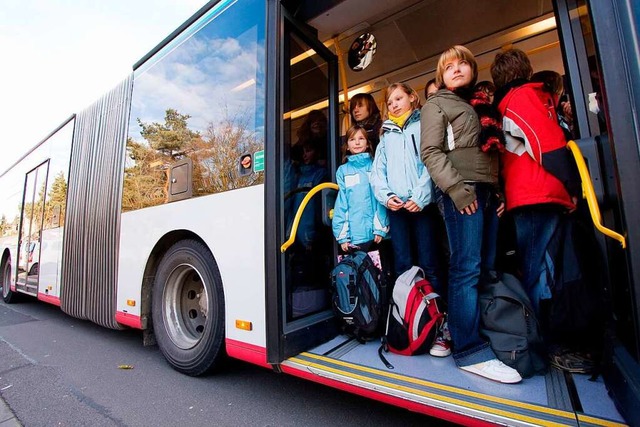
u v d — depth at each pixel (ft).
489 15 9.37
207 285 7.95
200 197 8.10
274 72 6.91
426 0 8.63
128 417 6.74
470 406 4.42
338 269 7.27
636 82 3.66
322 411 6.74
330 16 8.96
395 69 11.58
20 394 7.88
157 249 9.43
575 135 5.57
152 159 9.70
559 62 10.22
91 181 12.32
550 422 3.97
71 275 12.87
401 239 7.39
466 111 5.87
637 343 3.65
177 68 9.29
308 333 6.89
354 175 7.85
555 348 5.71
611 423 3.88
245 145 7.32
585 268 5.54
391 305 6.71
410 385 5.09
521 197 5.63
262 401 7.21
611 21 3.88
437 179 5.64
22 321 16.02
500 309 5.56
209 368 8.00
